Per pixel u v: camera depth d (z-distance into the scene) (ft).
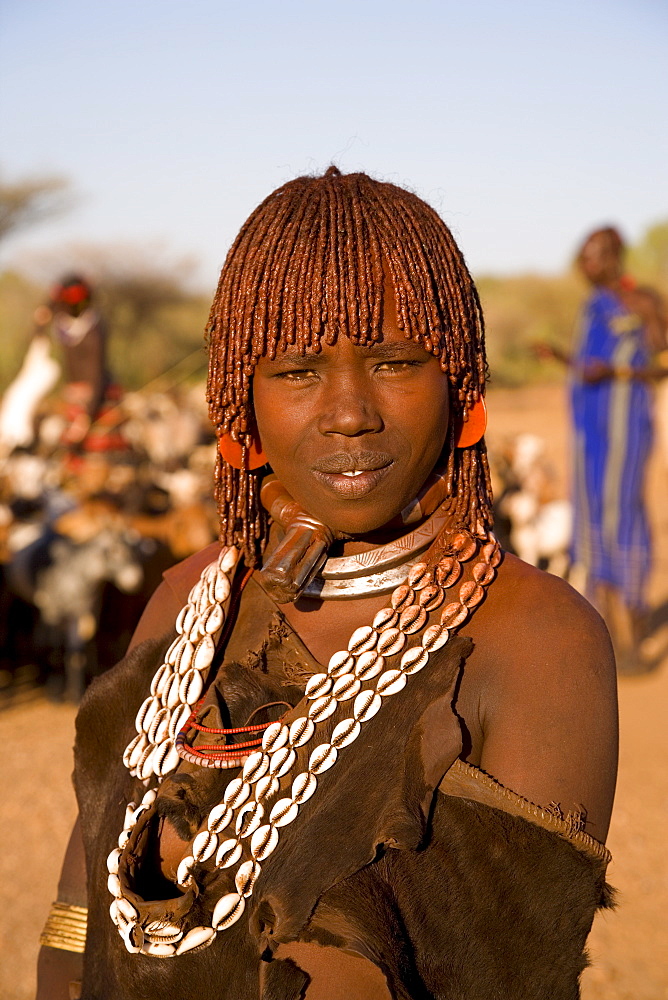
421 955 3.25
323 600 3.99
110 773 4.35
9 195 112.27
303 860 3.35
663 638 25.98
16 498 23.80
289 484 3.86
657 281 120.57
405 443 3.69
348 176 3.96
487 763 3.51
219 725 3.88
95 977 3.98
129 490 24.03
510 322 102.63
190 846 3.74
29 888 15.31
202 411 31.24
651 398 22.33
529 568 3.83
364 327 3.61
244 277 3.81
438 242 3.83
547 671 3.56
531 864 3.33
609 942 13.42
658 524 38.91
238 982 3.51
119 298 115.65
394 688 3.59
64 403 26.66
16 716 22.89
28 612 25.45
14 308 112.27
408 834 3.22
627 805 17.21
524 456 26.48
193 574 4.76
